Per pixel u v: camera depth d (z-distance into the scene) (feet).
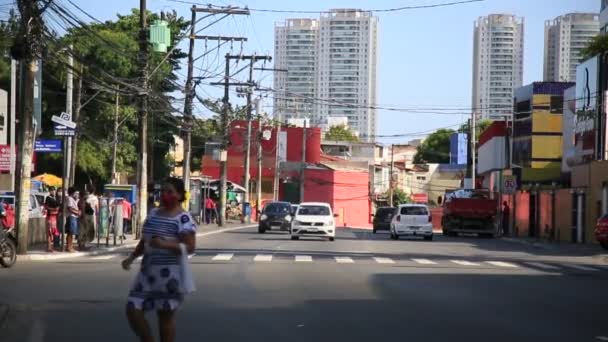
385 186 343.67
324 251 96.63
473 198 157.99
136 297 27.12
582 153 148.36
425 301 50.47
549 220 158.30
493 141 220.23
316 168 281.95
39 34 78.18
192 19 145.07
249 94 204.64
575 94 155.74
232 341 35.70
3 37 122.01
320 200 280.92
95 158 172.35
